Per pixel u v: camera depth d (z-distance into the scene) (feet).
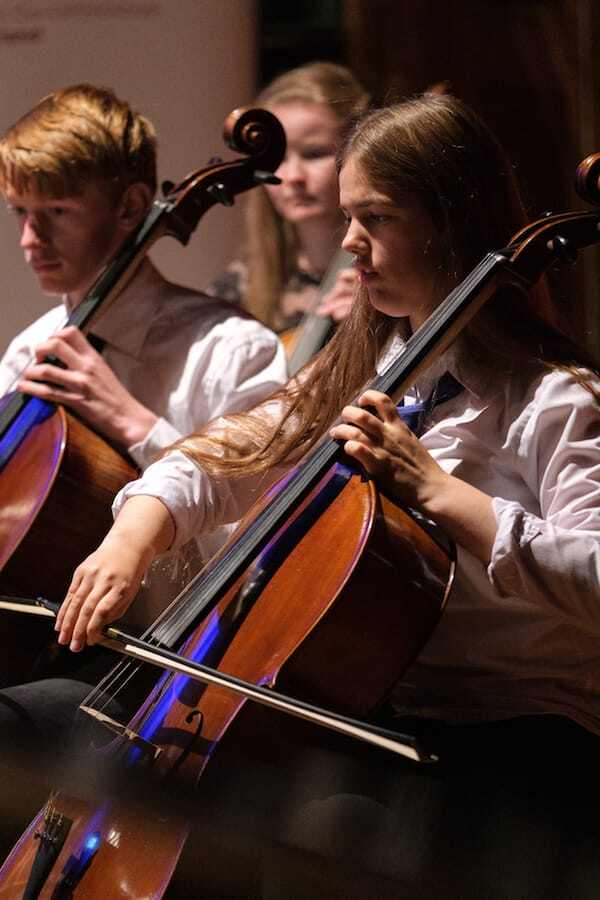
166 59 29.45
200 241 29.91
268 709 15.43
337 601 15.44
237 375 21.85
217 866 14.80
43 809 16.30
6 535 20.21
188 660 15.43
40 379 21.34
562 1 34.22
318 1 36.78
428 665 17.15
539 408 16.44
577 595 15.47
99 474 20.45
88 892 15.34
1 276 28.89
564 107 34.37
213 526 18.39
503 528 15.56
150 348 22.38
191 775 15.21
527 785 16.17
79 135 21.72
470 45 34.91
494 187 17.22
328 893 14.15
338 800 15.34
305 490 16.53
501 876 14.52
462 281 16.63
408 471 15.88
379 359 18.16
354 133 17.33
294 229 29.14
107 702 17.74
